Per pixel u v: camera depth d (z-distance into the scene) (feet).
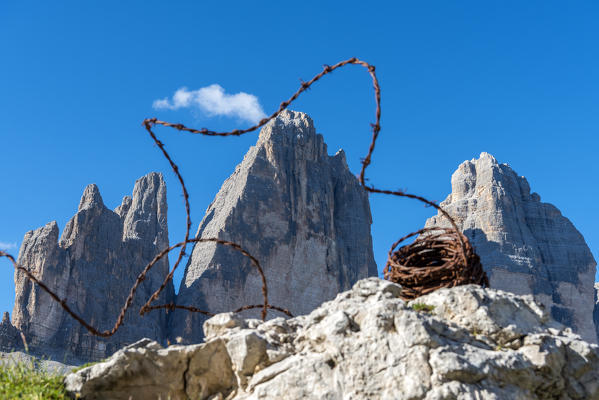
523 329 36.88
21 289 494.59
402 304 34.99
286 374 35.14
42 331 473.26
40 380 37.78
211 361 37.93
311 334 36.52
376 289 38.09
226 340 38.14
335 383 34.12
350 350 34.30
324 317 37.63
